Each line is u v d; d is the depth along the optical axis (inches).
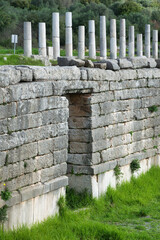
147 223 521.3
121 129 637.3
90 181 573.0
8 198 419.8
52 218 484.7
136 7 3521.2
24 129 443.5
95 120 576.1
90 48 1849.2
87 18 2765.7
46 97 474.3
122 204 582.9
